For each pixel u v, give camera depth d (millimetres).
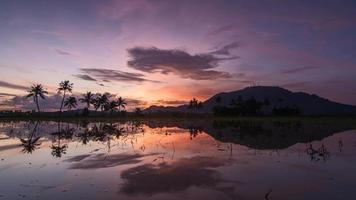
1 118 108375
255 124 61188
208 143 26109
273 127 49469
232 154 19812
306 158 18188
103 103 134625
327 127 48938
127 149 22812
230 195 11086
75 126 58594
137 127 53906
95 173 14562
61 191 11617
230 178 13398
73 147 24641
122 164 16750
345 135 33531
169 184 12531
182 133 38219
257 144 25016
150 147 23828
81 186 12281
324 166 15750
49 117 119062
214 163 16781
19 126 58969
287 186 12031
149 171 14891
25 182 12961
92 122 79125
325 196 10711
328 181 12680
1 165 16828
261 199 10617
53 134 38750
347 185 12047
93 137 33719
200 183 12641
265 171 14688
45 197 10922
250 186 12109
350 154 19594
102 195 11141
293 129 44000
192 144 25484
